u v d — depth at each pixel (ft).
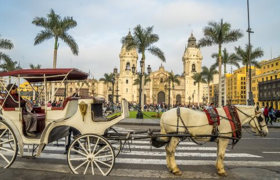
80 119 19.40
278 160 25.02
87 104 19.39
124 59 347.36
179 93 355.15
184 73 366.02
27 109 22.56
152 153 26.86
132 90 343.46
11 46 93.91
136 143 32.71
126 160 23.71
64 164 21.72
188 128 19.52
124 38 107.04
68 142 25.64
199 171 20.57
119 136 20.85
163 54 106.32
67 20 90.84
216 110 20.45
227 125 19.88
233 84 395.55
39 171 15.72
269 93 239.91
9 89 21.95
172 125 19.65
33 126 20.21
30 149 26.96
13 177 14.53
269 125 67.51
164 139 19.94
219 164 19.60
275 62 244.22
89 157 17.94
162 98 354.74
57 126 20.07
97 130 19.36
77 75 24.64
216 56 129.49
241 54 123.95
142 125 58.95
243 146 32.83
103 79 271.69
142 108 108.47
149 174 19.47
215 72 192.03
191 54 354.54
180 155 26.53
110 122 19.42
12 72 20.53
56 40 91.56
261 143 35.55
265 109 70.59
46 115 20.86
